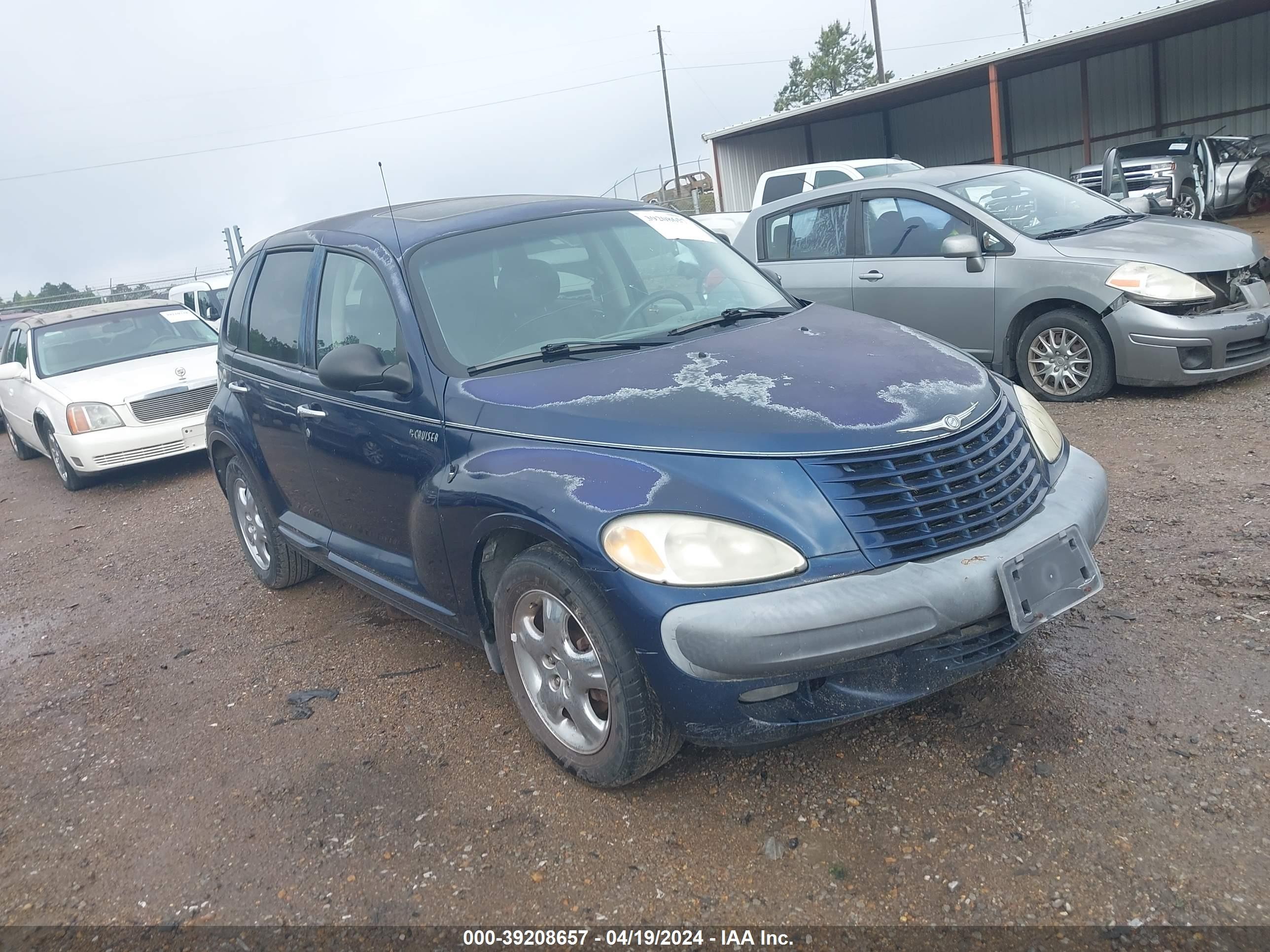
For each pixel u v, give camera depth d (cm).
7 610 605
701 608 265
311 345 438
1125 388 715
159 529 745
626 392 314
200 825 329
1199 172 1806
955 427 294
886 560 273
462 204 448
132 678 463
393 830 311
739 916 255
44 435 951
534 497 296
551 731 323
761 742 275
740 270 444
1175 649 351
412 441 357
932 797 291
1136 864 254
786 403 296
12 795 367
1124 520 474
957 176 774
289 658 458
